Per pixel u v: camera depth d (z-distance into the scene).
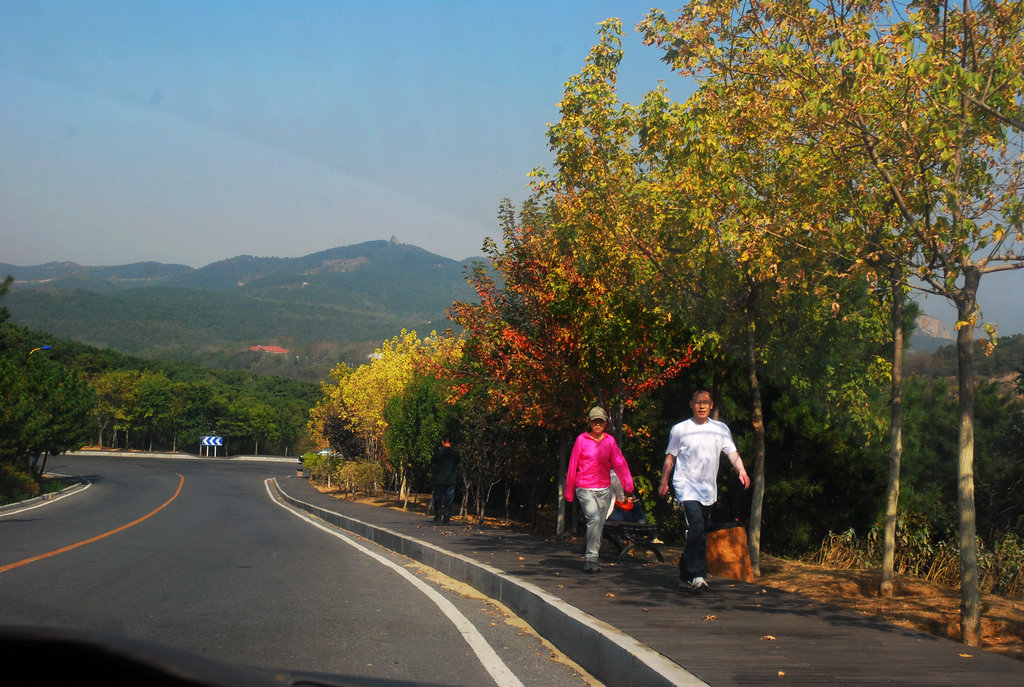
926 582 9.82
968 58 7.42
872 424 12.87
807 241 8.03
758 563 10.43
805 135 8.19
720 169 8.69
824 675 5.03
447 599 9.20
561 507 15.31
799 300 10.69
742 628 6.43
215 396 104.31
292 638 6.85
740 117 8.62
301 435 113.75
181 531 18.00
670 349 12.12
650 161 10.55
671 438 8.67
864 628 6.53
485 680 5.75
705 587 8.20
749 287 10.33
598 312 11.81
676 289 10.78
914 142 7.15
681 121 9.36
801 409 13.09
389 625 7.54
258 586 9.70
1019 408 14.14
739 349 11.77
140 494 40.69
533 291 13.48
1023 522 13.29
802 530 13.09
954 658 5.54
